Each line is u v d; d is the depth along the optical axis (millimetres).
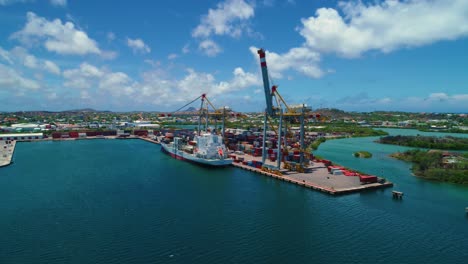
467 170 94062
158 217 60344
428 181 92500
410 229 55781
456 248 48938
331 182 85688
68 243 49031
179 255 45562
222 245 48875
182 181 89875
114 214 61719
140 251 46594
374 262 44500
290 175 94750
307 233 53562
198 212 63281
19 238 50688
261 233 53469
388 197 74750
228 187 83000
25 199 71188
